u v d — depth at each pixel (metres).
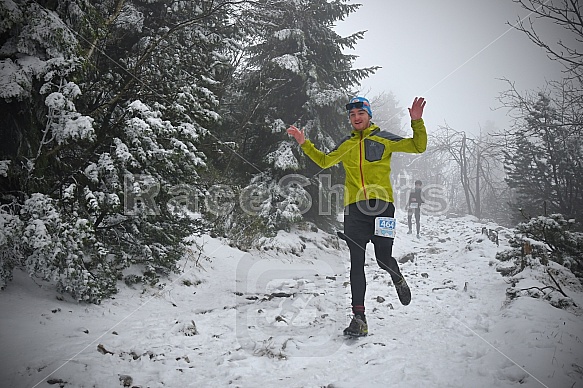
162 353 3.46
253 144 12.40
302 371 3.14
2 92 4.36
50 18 4.86
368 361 3.29
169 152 5.39
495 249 9.83
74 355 3.21
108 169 4.92
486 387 2.78
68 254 4.35
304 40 12.45
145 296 5.32
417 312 4.90
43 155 4.84
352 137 4.19
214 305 5.30
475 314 4.73
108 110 5.75
